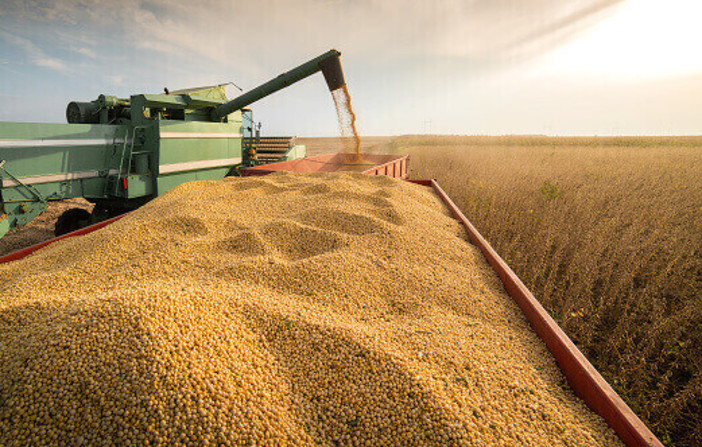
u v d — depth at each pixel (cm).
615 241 565
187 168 717
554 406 200
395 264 353
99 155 588
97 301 228
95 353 192
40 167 511
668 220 657
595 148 2345
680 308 413
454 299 307
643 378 305
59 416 168
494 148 2484
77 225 610
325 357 226
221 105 798
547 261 523
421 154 1991
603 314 419
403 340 246
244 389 193
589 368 205
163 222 412
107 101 684
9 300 261
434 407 187
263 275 317
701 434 256
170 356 194
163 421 166
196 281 299
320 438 182
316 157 1053
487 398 202
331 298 295
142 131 654
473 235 440
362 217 442
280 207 502
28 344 204
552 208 741
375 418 189
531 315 279
